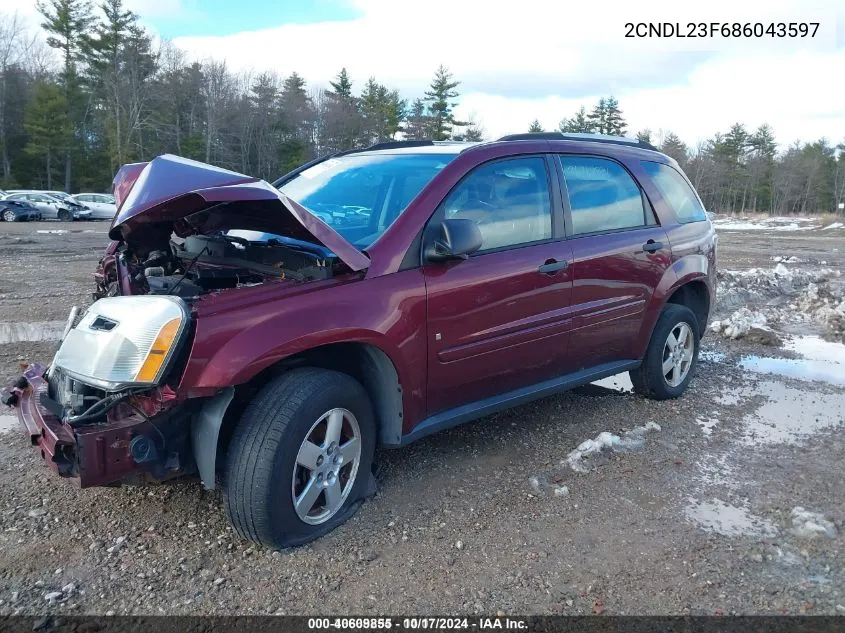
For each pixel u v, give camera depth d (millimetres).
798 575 2971
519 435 4504
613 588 2869
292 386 3025
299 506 3064
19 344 6539
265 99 69938
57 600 2725
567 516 3451
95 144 63906
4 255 15008
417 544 3178
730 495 3691
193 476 3340
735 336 7367
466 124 73875
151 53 66000
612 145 4875
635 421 4789
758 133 91562
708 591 2852
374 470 3891
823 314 8516
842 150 96938
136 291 3441
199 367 2770
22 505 3447
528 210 4055
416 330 3404
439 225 3559
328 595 2797
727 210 91875
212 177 2986
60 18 61281
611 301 4492
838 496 3684
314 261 3246
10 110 59844
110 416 2834
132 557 3025
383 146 4582
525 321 3930
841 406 5191
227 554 3061
